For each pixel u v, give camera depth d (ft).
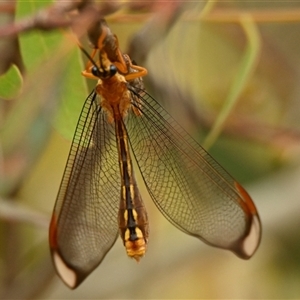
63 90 2.44
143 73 2.39
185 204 2.42
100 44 2.35
